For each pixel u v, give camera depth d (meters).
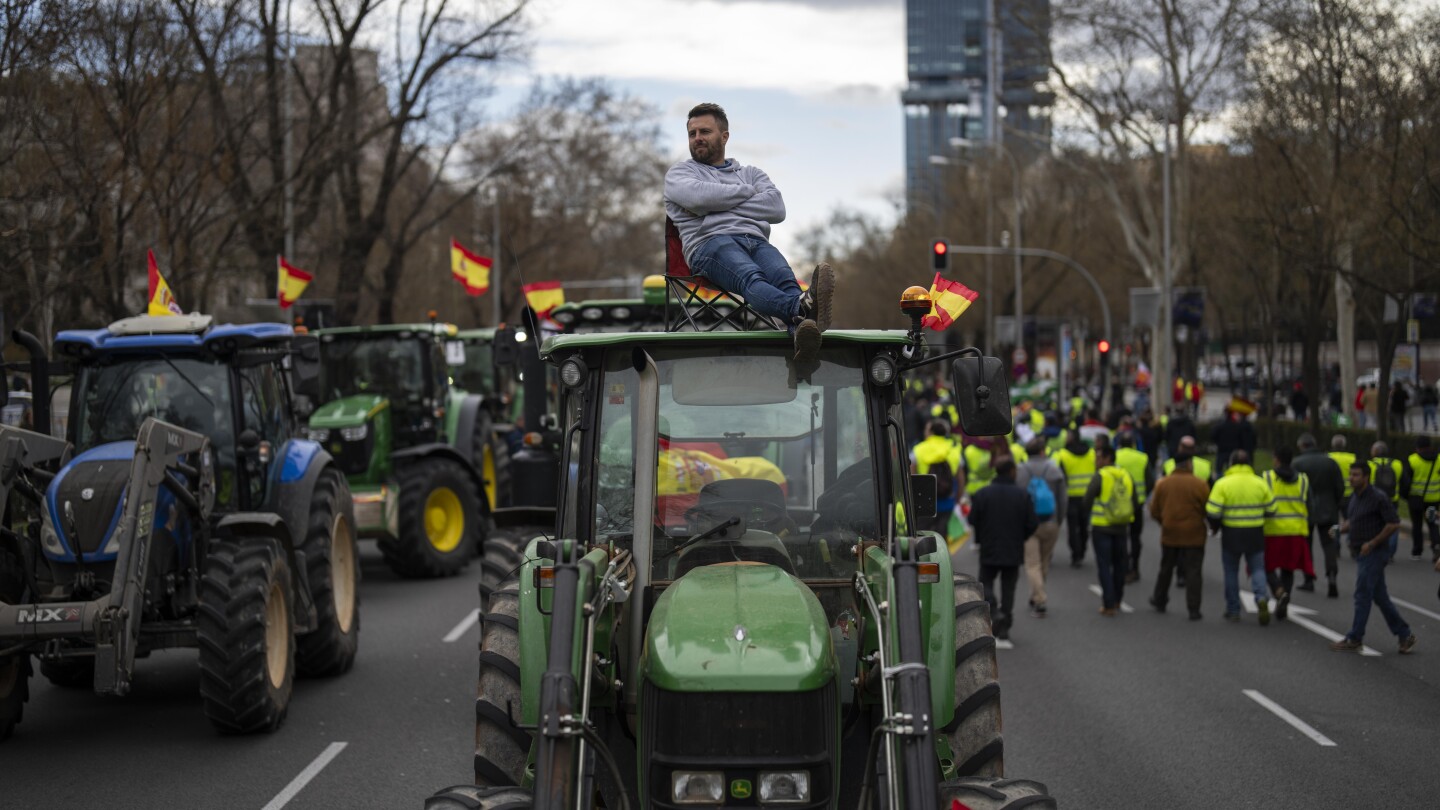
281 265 23.83
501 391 27.36
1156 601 16.03
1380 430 28.64
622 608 5.66
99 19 17.59
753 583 5.47
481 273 29.50
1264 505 14.98
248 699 9.84
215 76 22.03
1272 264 39.94
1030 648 13.62
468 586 17.98
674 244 6.79
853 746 5.74
